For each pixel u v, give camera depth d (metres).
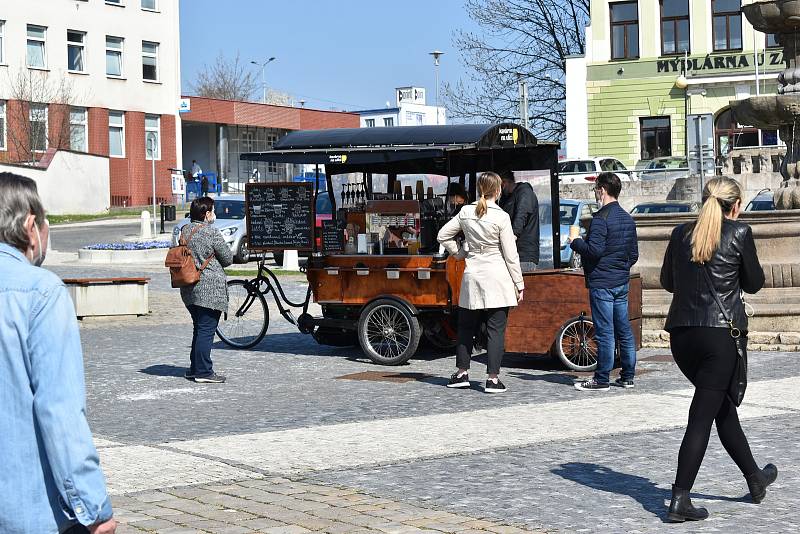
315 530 5.97
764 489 6.46
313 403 10.49
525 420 9.30
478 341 13.12
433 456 7.92
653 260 14.45
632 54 47.56
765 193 24.56
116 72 59.75
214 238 11.80
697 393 6.23
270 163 14.30
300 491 6.91
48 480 3.36
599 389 10.90
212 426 9.38
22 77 54.12
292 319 14.16
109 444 8.59
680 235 6.45
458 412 9.82
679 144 46.81
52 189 51.25
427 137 13.15
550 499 6.62
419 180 13.91
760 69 45.53
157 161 61.72
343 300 13.53
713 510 6.33
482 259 10.91
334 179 14.35
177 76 63.09
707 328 6.21
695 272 6.30
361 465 7.66
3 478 3.33
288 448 8.30
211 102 66.38
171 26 62.59
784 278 13.80
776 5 15.27
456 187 13.62
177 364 13.34
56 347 3.36
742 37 45.84
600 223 10.74
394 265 13.09
